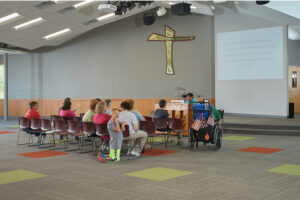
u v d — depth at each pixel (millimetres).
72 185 5055
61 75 18891
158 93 16688
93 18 14234
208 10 14445
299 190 4715
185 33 16078
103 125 7125
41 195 4551
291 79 17672
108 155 7219
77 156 7500
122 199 4348
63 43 18797
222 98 15281
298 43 17516
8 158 7285
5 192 4695
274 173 5758
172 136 11008
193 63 15938
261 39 14102
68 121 8031
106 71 17906
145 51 16953
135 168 6207
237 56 14789
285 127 11367
